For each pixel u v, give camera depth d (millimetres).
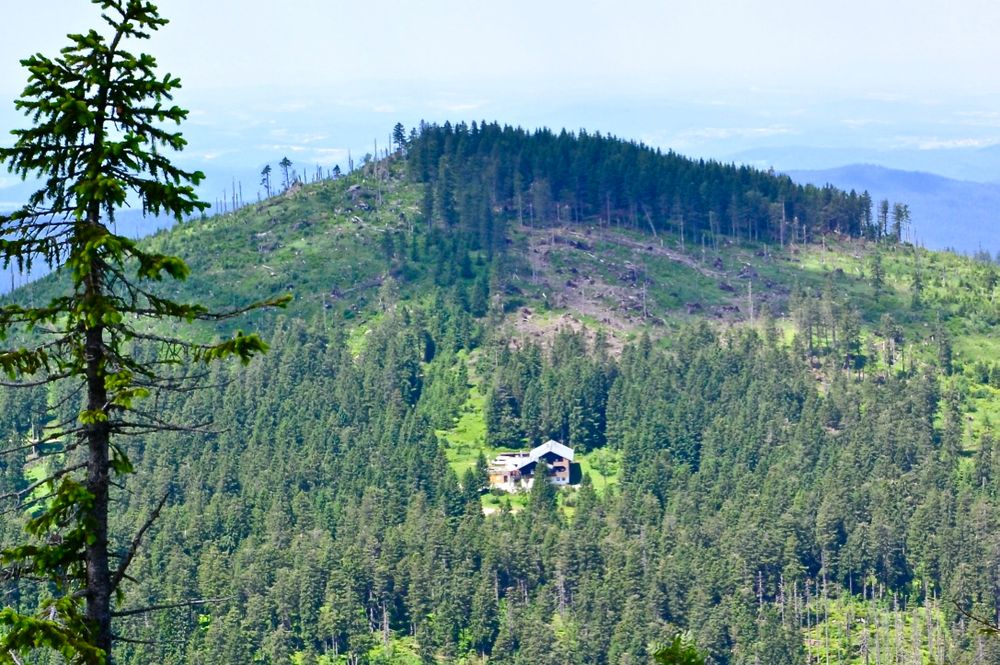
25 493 64188
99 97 63781
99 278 63719
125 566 64875
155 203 64875
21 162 63438
